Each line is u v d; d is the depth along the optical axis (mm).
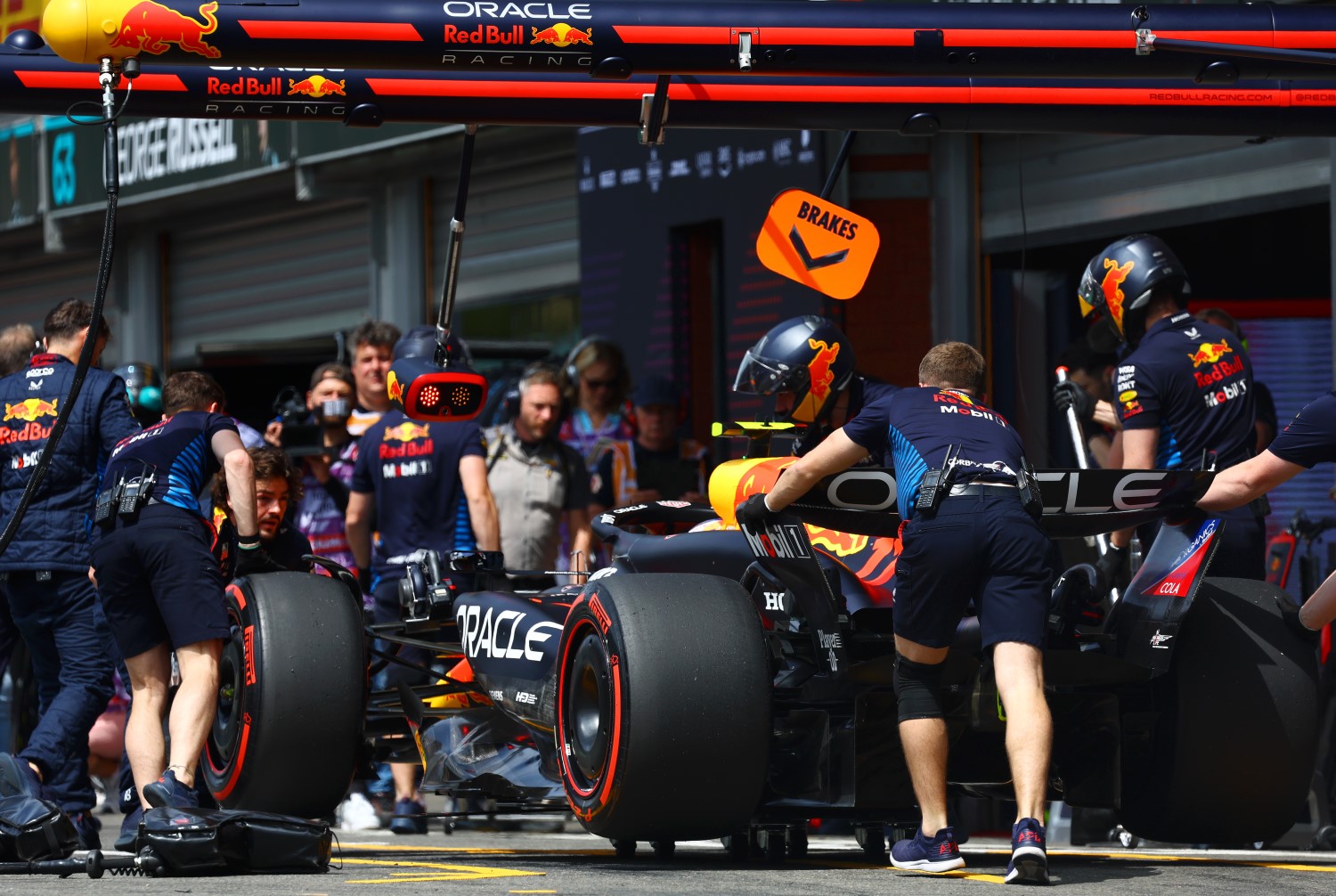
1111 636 19859
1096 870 19047
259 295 53781
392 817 30172
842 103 22266
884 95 22234
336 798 22047
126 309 57344
